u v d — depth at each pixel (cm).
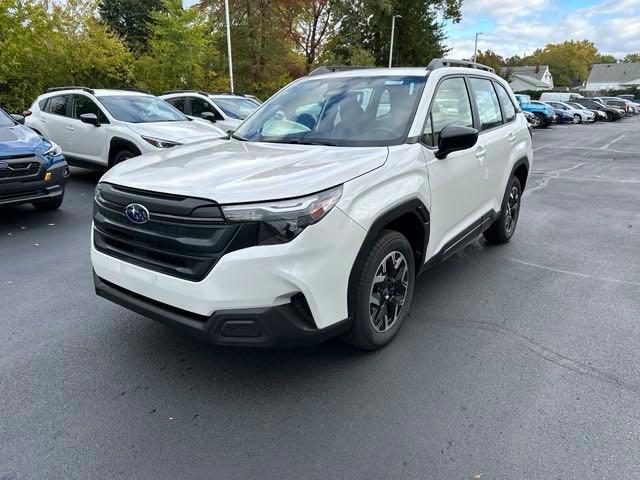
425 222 335
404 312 342
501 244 567
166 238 255
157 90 2039
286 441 245
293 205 245
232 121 1055
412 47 4147
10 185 597
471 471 226
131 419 260
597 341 343
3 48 1497
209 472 225
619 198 851
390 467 228
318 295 255
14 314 380
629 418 262
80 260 506
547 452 237
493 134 464
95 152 860
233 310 245
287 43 3206
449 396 280
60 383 291
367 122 352
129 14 4178
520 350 330
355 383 292
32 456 234
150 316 275
